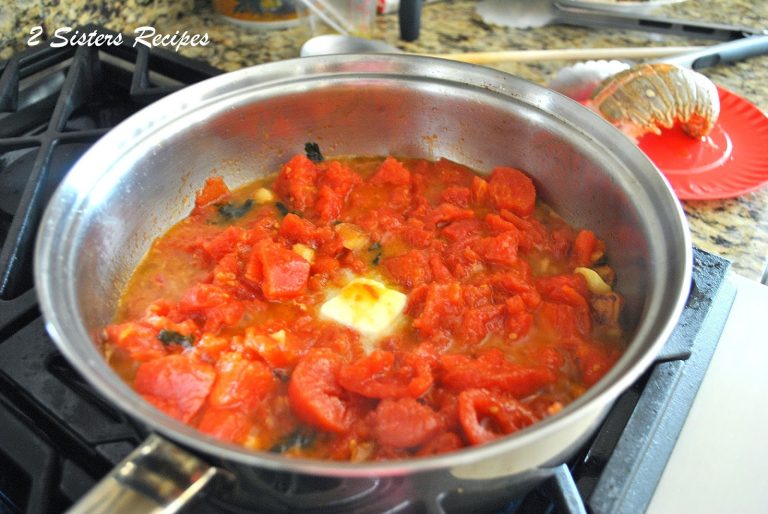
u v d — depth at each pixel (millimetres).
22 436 290
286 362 325
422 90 398
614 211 358
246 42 545
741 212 415
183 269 371
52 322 257
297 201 405
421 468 216
